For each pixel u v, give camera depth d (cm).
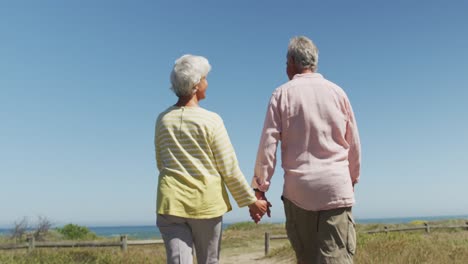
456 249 784
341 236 265
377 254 763
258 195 280
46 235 1916
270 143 278
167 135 262
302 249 282
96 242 1148
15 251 1016
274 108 282
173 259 242
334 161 271
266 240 1355
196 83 268
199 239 258
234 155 263
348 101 283
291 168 277
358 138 286
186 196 249
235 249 1620
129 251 1083
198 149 256
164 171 258
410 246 814
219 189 258
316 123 274
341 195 265
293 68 298
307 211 272
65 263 900
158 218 257
